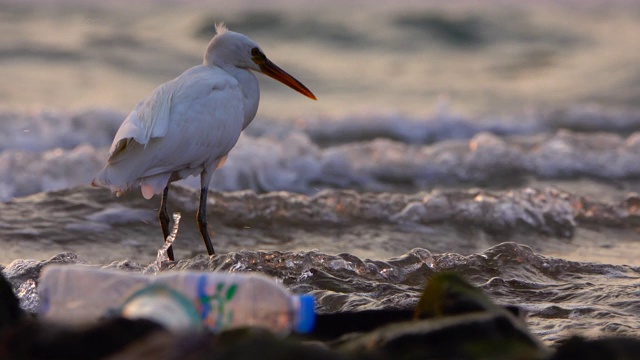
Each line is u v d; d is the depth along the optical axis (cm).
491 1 3950
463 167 1603
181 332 415
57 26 3061
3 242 1014
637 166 1620
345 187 1512
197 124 901
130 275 518
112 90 2275
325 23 3238
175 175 928
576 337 466
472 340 455
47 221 1102
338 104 2303
